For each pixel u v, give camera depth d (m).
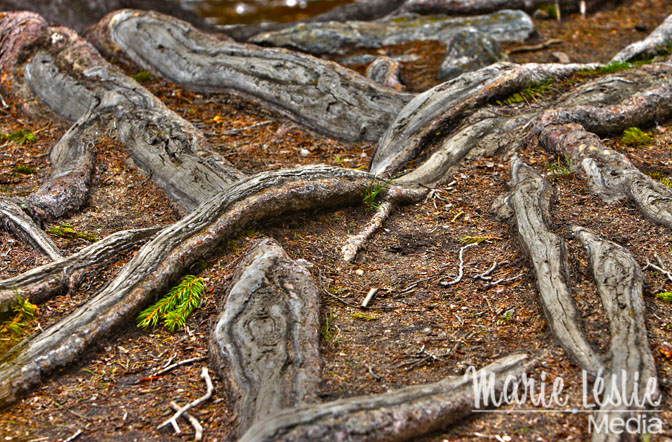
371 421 2.41
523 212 2.75
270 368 2.50
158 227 2.78
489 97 3.07
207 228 2.70
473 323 2.60
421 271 2.71
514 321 2.60
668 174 2.90
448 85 3.10
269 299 2.59
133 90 3.18
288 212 2.77
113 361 2.57
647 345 2.51
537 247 2.67
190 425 2.48
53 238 2.80
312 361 2.51
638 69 3.16
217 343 2.55
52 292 2.65
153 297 2.64
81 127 3.11
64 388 2.53
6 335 2.58
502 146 2.99
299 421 2.40
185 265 2.67
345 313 2.62
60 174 2.94
